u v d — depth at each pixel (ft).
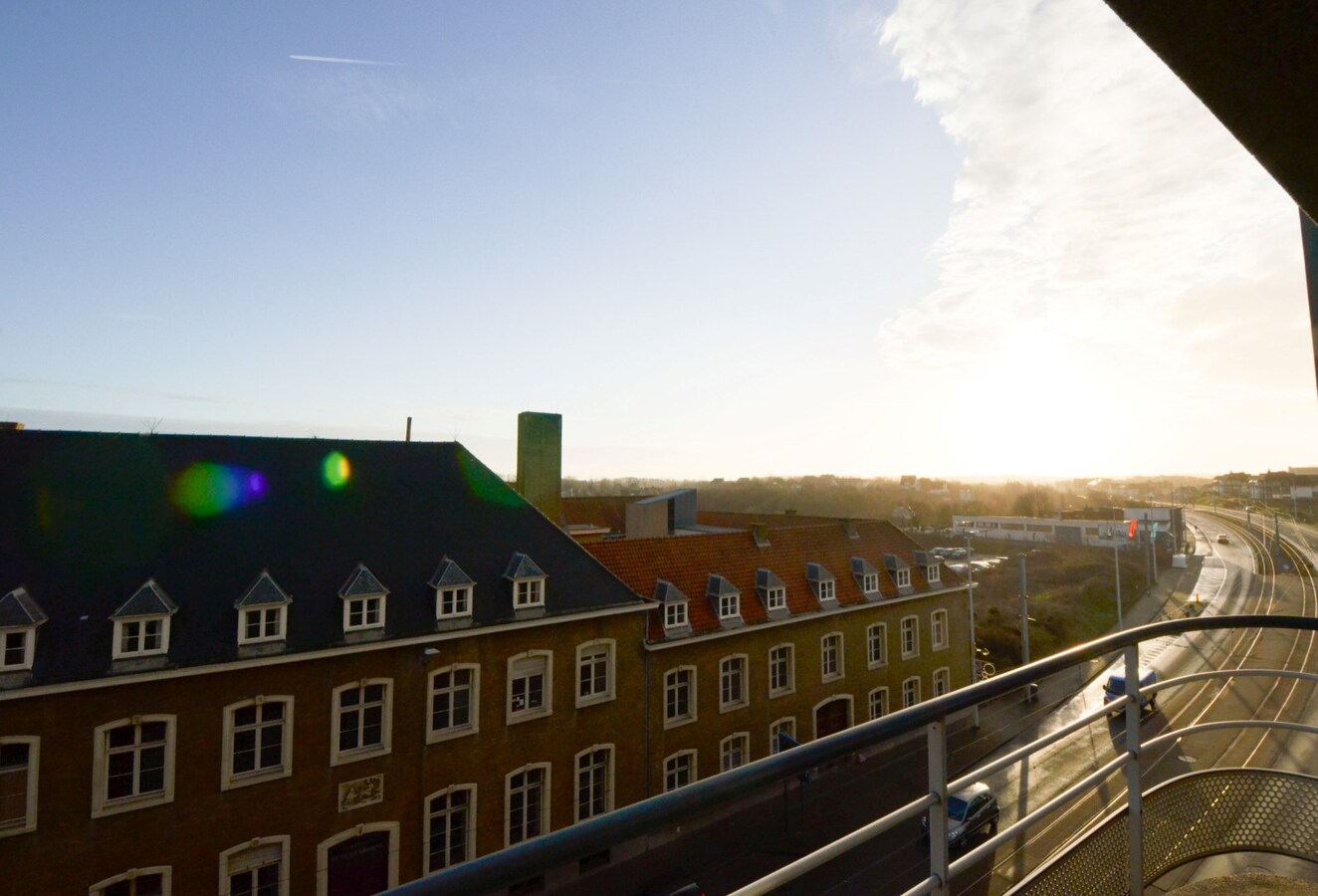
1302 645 113.91
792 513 133.59
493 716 59.93
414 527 65.31
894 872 35.55
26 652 43.83
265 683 50.31
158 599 48.39
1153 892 10.63
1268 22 3.21
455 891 3.68
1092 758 70.03
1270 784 11.44
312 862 50.65
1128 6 3.50
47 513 51.93
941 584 103.55
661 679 71.31
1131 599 164.76
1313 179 4.64
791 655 82.99
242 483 61.16
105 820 44.24
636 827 4.45
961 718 87.10
